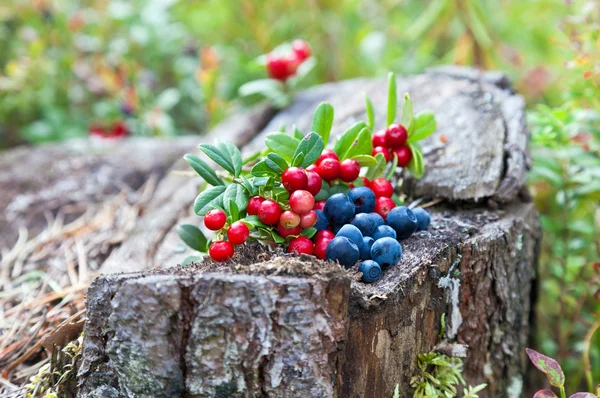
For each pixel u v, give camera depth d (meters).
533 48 0.90
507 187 0.48
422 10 1.00
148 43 0.87
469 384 0.48
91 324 0.42
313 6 0.90
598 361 0.55
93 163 0.64
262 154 0.46
